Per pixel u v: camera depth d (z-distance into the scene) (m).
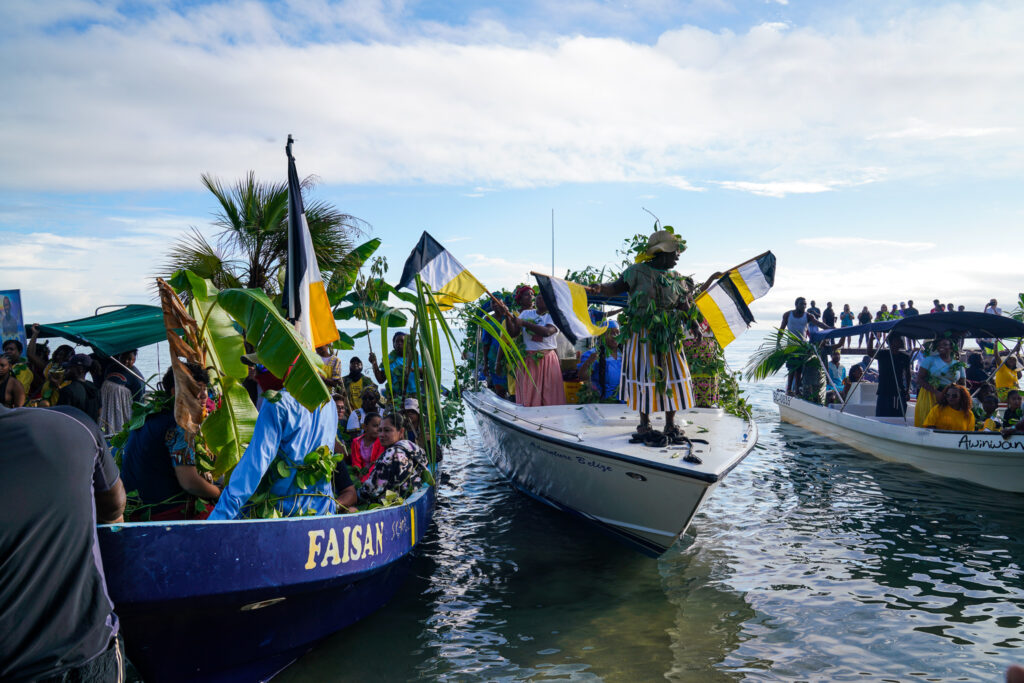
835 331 12.77
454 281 7.57
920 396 10.11
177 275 6.14
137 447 3.89
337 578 4.04
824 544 6.75
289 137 4.72
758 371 14.61
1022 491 8.59
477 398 9.93
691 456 5.59
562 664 4.36
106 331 9.30
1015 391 9.30
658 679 4.18
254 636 3.81
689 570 6.08
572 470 6.65
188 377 3.61
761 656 4.47
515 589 5.65
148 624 3.37
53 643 2.12
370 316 7.31
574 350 9.12
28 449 2.14
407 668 4.29
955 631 4.82
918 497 8.46
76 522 2.21
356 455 6.40
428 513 6.15
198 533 3.29
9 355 9.04
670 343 6.00
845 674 4.23
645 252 6.05
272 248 6.75
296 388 3.59
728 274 7.09
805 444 12.01
